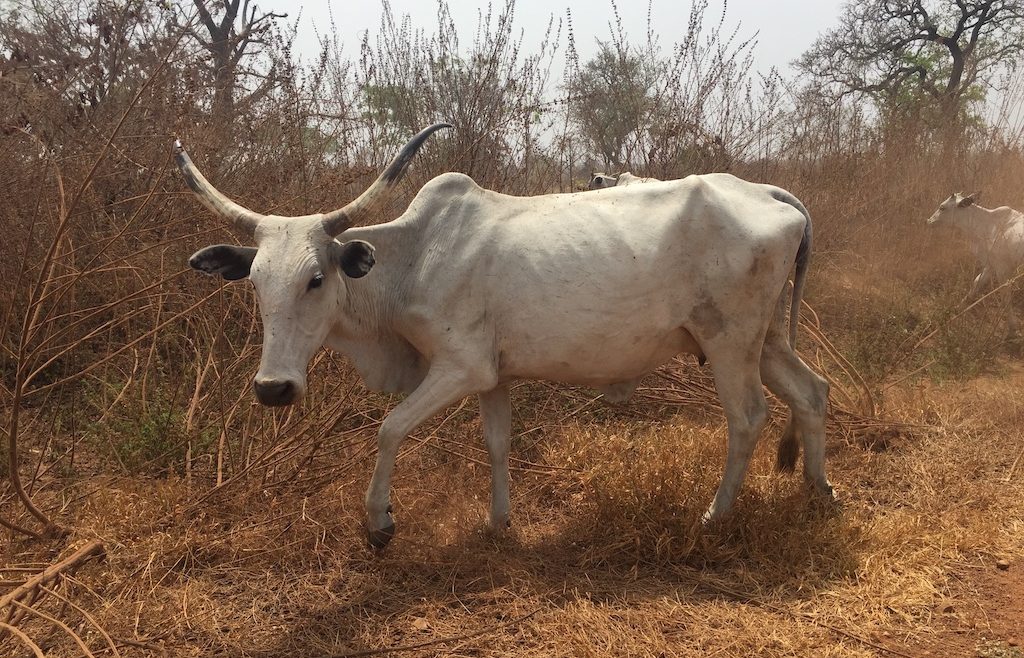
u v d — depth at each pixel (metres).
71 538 3.54
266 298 2.98
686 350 3.75
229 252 3.18
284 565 3.39
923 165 9.70
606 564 3.40
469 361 3.32
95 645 2.81
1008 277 7.47
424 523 3.74
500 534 3.66
